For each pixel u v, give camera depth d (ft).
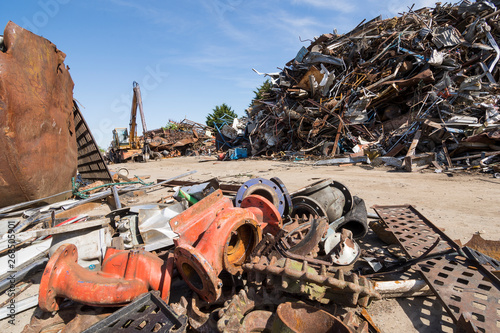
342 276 6.84
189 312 7.77
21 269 11.03
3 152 14.76
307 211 13.19
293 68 64.64
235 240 10.21
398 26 58.34
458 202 18.97
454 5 63.36
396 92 50.78
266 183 12.84
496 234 13.25
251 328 6.48
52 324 7.57
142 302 7.17
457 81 47.09
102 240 10.93
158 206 14.88
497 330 6.20
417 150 39.29
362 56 58.49
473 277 8.16
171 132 110.52
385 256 11.16
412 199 20.42
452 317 6.85
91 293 7.07
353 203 14.26
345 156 47.57
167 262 8.21
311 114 56.59
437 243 9.94
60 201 20.22
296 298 7.65
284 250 8.92
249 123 74.59
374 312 8.36
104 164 28.19
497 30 54.49
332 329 6.17
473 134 34.99
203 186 15.84
